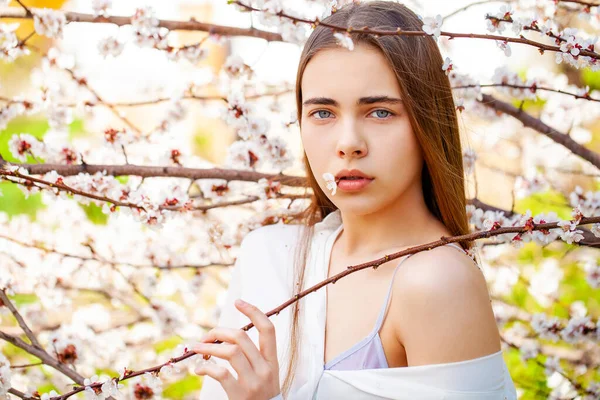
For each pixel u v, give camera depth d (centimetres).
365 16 119
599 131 311
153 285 244
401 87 115
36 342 177
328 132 118
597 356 237
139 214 167
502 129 272
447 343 107
